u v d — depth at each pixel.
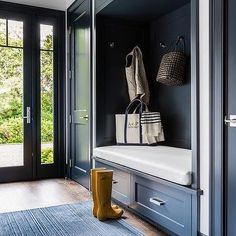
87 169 3.22
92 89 3.11
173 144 2.95
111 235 1.96
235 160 1.53
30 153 3.67
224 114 1.57
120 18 3.12
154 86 3.24
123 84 3.17
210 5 1.63
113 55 3.11
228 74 1.56
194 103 1.72
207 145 1.65
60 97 3.81
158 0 2.62
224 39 1.57
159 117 2.92
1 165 3.55
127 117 2.99
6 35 3.55
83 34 3.33
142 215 2.20
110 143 3.10
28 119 3.65
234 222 1.53
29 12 3.64
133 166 2.25
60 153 3.82
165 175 1.89
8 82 3.58
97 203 2.29
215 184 1.60
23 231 2.04
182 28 2.81
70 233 2.00
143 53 3.27
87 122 3.22
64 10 3.83
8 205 2.62
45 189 3.20
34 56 3.68
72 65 3.66
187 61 2.74
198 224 1.68
